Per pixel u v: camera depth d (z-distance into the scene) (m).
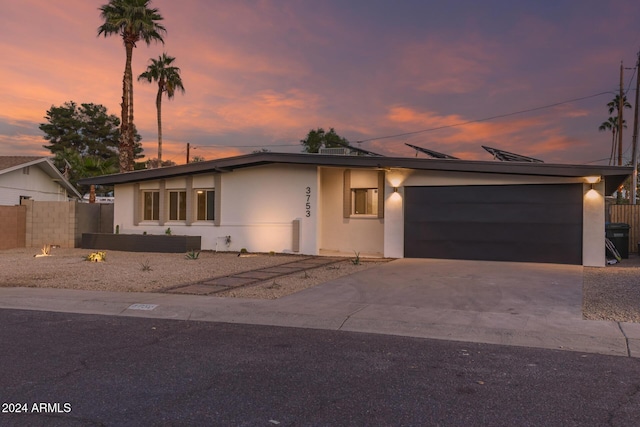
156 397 4.43
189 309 8.37
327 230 18.58
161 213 20.08
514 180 14.82
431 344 6.36
